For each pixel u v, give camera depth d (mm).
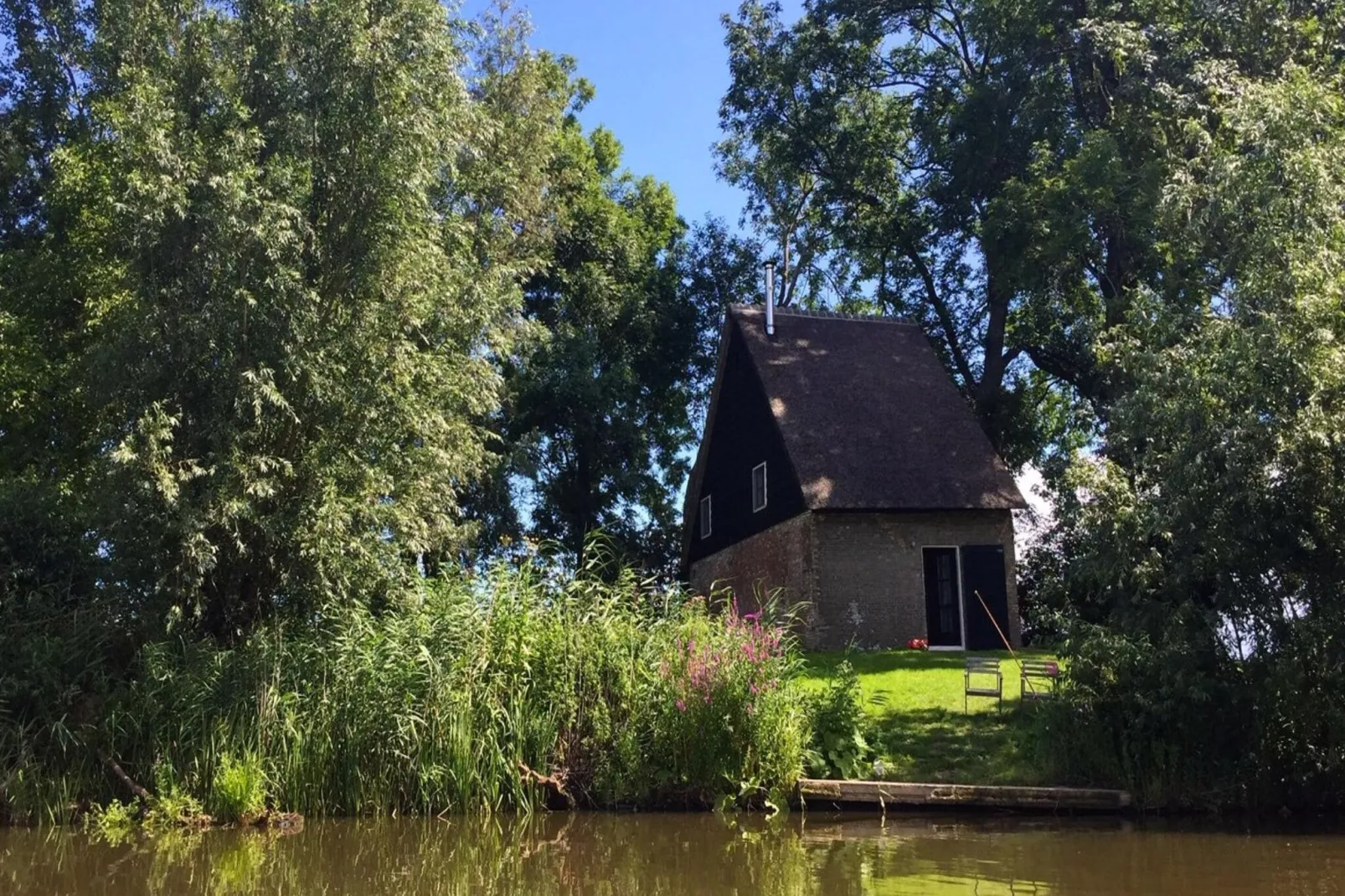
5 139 20062
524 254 27141
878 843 9750
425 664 12047
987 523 21594
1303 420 10188
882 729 13117
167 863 9266
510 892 8031
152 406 12188
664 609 13219
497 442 28672
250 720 11773
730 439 25812
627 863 9062
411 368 14039
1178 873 8336
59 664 12133
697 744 11789
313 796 11602
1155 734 11555
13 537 13102
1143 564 11578
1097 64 24453
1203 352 11797
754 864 8867
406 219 14344
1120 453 13234
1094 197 21625
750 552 24125
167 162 12633
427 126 14094
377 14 14391
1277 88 12930
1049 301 27094
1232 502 10844
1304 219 11562
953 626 21484
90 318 17062
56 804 11398
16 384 16844
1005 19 25922
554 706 12109
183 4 15297
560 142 32219
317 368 13281
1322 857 8961
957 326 30625
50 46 20719
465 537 17375
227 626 13367
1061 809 11242
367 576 13336
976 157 25859
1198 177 17484
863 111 31422
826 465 21625
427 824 11055
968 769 12008
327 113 14148
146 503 12102
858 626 20797
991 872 8398
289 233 12805
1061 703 12078
